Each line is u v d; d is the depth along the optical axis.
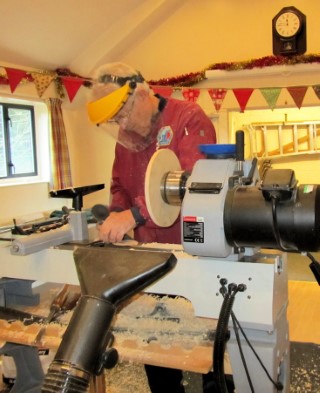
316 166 5.91
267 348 0.96
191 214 0.94
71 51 4.54
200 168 0.99
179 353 0.98
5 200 4.11
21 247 1.15
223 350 0.90
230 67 4.43
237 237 0.90
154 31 4.77
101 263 0.68
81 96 4.89
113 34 4.59
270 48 4.46
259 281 0.95
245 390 1.00
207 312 1.01
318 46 4.28
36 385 1.65
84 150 5.12
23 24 3.75
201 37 4.66
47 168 4.74
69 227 1.29
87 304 0.62
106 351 0.62
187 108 1.61
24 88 4.23
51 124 4.56
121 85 1.45
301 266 4.65
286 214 0.84
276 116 5.80
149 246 1.19
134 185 1.79
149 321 1.12
